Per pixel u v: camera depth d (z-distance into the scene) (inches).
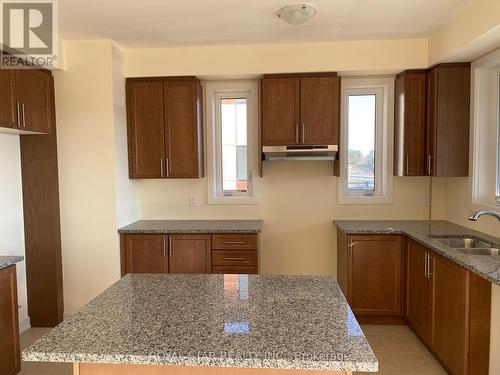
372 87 143.5
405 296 126.0
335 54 131.6
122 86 135.6
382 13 105.9
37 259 130.0
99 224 130.6
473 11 99.4
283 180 148.6
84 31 118.0
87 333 49.4
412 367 103.4
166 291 66.4
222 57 134.6
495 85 117.3
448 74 122.6
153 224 141.3
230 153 151.8
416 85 130.0
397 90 138.0
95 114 127.9
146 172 138.8
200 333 49.3
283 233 149.9
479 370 86.0
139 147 138.4
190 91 135.8
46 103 123.9
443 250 96.5
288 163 148.1
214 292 65.7
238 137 151.0
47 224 129.1
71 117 128.6
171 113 136.6
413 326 121.6
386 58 130.2
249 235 129.1
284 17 103.5
